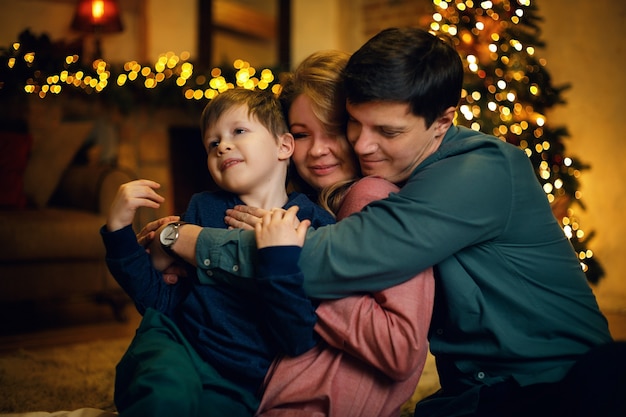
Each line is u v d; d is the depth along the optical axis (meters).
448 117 1.14
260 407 1.10
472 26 3.31
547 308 1.12
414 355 1.03
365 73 1.07
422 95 1.07
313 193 1.41
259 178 1.23
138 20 5.09
